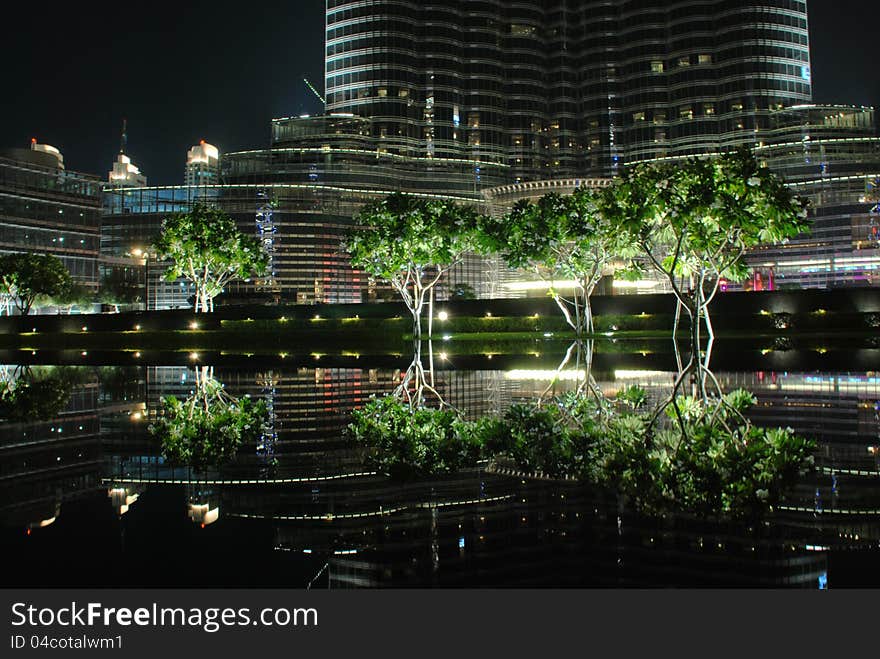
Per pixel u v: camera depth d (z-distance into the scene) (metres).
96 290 162.00
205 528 11.54
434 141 187.00
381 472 15.37
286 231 158.62
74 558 10.16
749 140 182.62
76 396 31.33
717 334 76.88
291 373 41.53
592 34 198.25
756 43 184.62
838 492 13.00
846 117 180.88
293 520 11.88
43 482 14.98
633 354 51.88
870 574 9.20
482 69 193.38
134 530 11.46
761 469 14.70
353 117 179.88
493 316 92.75
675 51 191.00
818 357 46.41
